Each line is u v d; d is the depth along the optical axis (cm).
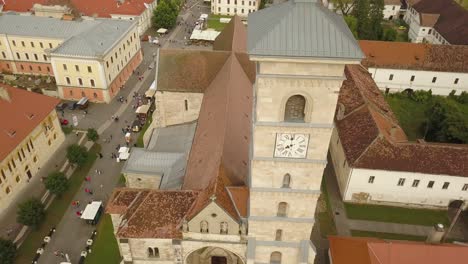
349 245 5309
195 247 4928
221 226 4697
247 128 6088
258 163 4034
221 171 4831
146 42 13300
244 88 6869
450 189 6694
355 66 9069
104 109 9594
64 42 9600
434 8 13488
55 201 6938
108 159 7950
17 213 6084
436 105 8638
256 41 3228
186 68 7325
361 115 7306
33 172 7519
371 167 6544
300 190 4241
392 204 6962
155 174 6269
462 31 11675
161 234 4819
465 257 4938
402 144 6675
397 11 15962
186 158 6450
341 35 3164
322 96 3550
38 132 7556
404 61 10100
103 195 7094
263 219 4528
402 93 10331
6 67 11181
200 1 17512
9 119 7106
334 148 7756
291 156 3975
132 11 13125
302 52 3139
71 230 6412
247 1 15638
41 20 10850
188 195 4944
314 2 3231
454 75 10006
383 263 4916
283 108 3647
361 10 13200
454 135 7975
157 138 7494
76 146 7419
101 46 9581
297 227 4603
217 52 7325
